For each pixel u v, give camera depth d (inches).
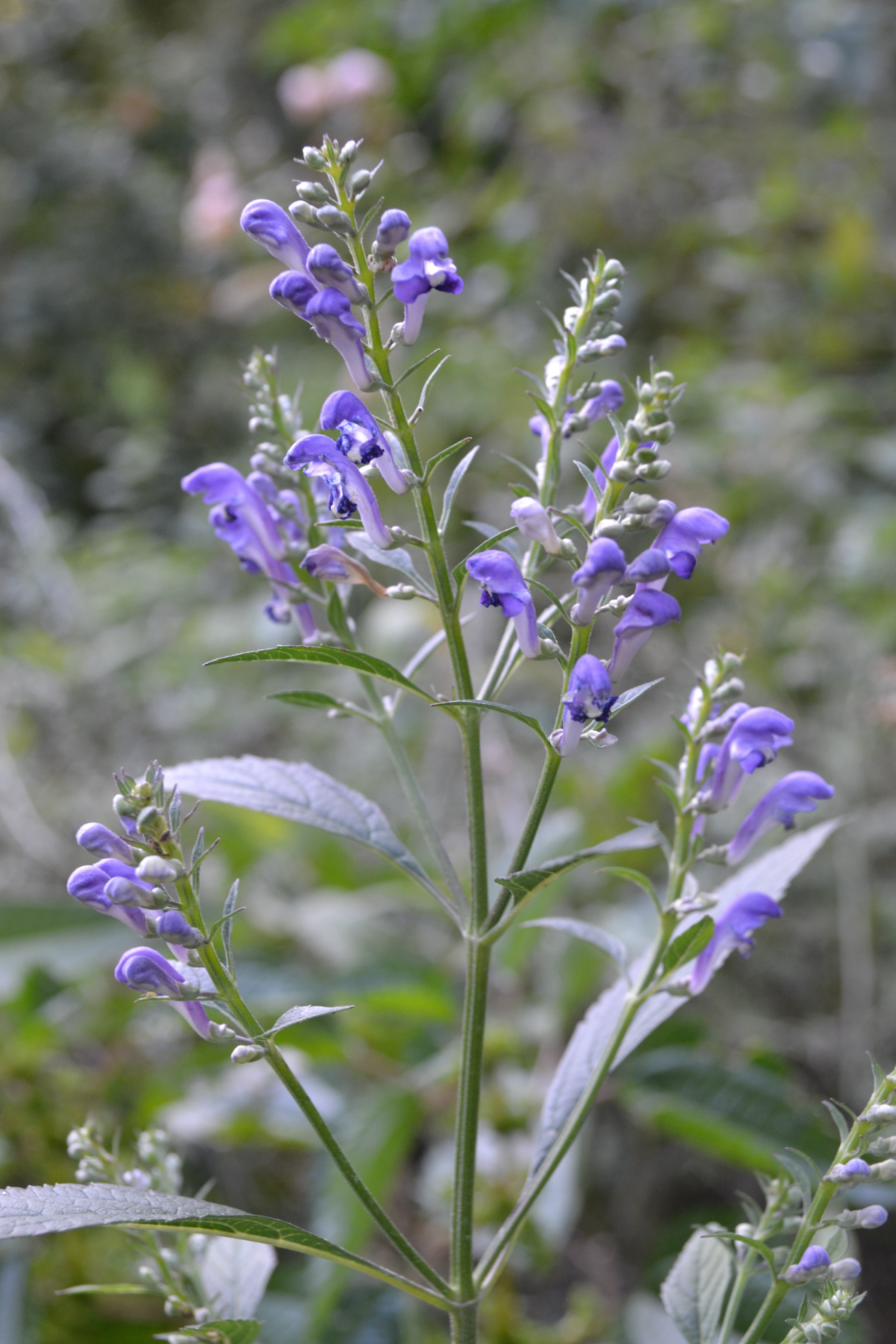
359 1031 33.4
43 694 50.9
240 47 100.2
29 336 79.5
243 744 49.2
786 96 74.7
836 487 51.1
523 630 22.3
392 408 22.3
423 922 40.6
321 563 23.0
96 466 75.9
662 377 22.0
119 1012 34.0
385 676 22.5
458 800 43.5
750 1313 27.2
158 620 57.9
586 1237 34.2
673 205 66.9
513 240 65.8
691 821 23.1
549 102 75.1
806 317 60.9
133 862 21.9
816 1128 29.9
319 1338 29.4
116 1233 31.6
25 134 88.8
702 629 46.1
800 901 38.3
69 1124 32.5
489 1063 33.1
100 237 84.5
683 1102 30.3
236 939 36.5
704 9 78.5
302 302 22.2
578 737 22.1
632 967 25.1
